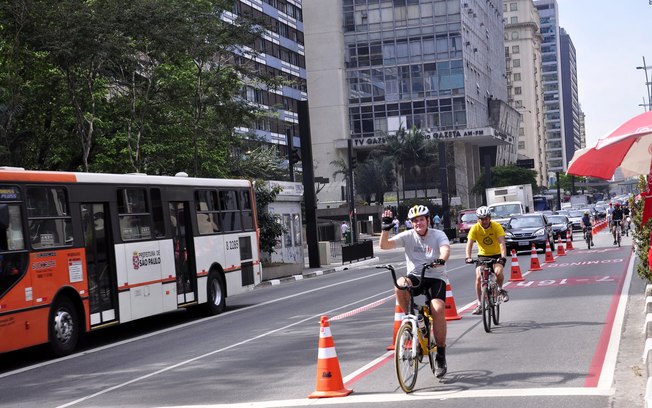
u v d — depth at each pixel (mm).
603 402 12117
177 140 55781
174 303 29156
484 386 13820
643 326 19781
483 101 168750
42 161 50562
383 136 153250
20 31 39250
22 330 21281
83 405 15031
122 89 53094
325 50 155625
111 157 53031
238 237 34875
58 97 46188
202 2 47812
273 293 43062
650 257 13625
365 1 155375
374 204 152500
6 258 21000
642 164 15844
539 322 21797
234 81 51594
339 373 14117
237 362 18938
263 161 78375
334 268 63438
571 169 15711
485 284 20578
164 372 18328
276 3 135125
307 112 62938
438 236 14508
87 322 23984
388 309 28609
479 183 159625
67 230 23656
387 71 155000
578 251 58312
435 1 152500
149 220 28156
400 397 13383
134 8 40562
